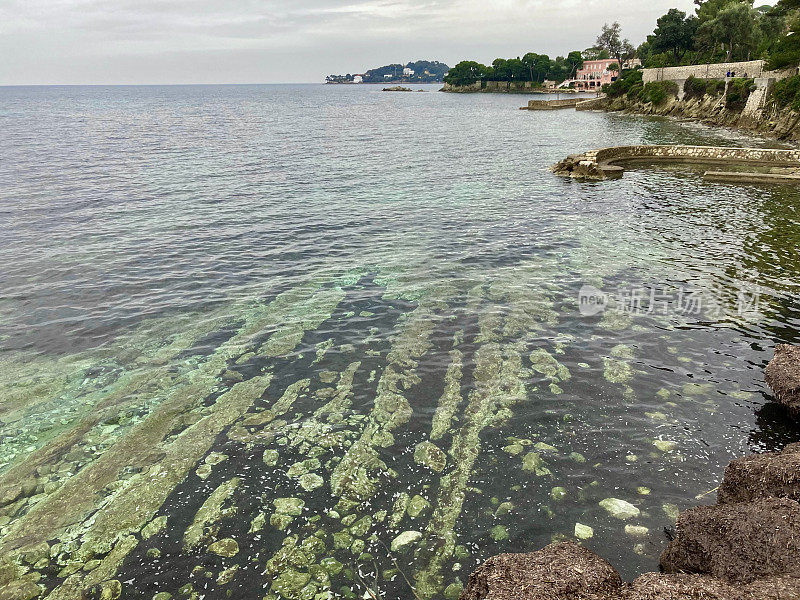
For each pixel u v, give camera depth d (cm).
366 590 696
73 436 1038
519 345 1370
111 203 3059
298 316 1578
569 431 1020
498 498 854
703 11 13112
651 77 11750
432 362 1295
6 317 1577
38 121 9994
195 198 3216
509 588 583
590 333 1426
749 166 4228
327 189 3525
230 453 981
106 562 747
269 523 814
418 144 6312
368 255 2141
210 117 11556
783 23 11069
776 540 620
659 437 994
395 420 1069
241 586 705
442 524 805
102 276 1917
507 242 2288
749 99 7669
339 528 802
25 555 760
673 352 1311
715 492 852
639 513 813
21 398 1167
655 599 550
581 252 2125
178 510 845
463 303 1645
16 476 927
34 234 2433
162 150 5553
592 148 5759
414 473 918
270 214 2834
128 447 1003
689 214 2722
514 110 14500
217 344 1412
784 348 1154
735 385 1161
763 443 970
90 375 1263
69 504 860
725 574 625
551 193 3372
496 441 995
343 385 1203
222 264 2047
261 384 1216
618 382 1186
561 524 797
